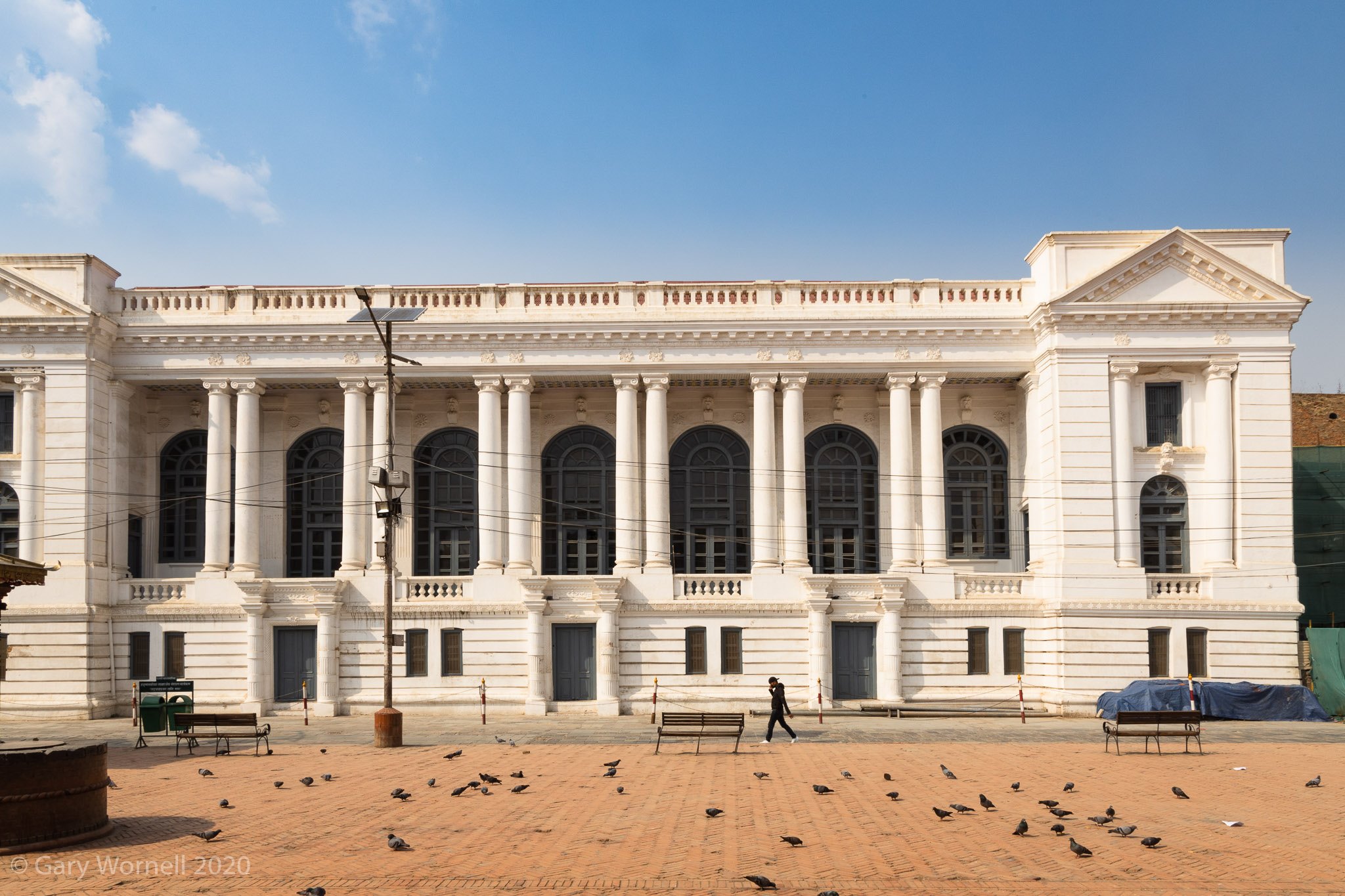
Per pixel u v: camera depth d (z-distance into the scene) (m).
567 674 49.56
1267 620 47.59
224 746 35.84
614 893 16.80
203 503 53.38
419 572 52.84
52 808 19.69
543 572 52.78
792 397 50.59
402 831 21.05
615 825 21.58
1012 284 51.19
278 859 18.78
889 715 46.59
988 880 17.53
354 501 50.22
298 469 53.72
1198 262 48.38
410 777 28.14
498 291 51.25
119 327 50.28
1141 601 47.28
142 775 28.69
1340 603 56.56
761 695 48.78
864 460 53.69
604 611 48.59
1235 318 48.44
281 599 49.00
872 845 19.86
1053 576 48.12
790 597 49.47
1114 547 47.72
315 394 53.59
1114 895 16.77
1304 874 17.97
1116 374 48.50
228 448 50.62
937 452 50.41
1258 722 44.06
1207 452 48.59
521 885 17.19
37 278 49.06
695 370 50.62
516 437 50.47
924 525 50.34
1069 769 29.69
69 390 48.62
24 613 47.31
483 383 50.66
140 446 53.09
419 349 50.75
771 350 50.69
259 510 52.53
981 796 23.11
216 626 49.16
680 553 53.00
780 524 51.22
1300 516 57.34
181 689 42.19
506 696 48.59
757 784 26.86
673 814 22.75
